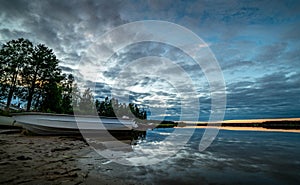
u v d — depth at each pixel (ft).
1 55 71.36
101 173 11.35
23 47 75.41
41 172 10.53
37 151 16.72
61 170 11.21
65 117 32.94
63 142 23.93
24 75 73.67
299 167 14.48
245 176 12.17
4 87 70.03
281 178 11.87
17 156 14.07
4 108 56.75
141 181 10.45
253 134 47.62
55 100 76.07
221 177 11.84
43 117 30.68
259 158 17.63
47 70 78.69
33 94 75.46
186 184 10.43
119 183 9.84
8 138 25.84
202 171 13.01
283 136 40.73
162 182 10.52
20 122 28.84
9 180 8.97
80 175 10.59
